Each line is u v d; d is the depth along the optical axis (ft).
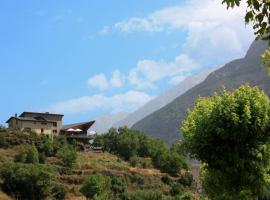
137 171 433.89
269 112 76.74
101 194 346.54
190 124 81.05
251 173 76.18
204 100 82.64
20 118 469.57
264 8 32.01
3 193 327.06
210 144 78.13
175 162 454.81
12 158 393.29
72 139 493.36
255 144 76.13
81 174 396.98
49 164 396.78
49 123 481.46
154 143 501.97
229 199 76.74
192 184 426.92
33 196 333.42
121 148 484.74
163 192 409.49
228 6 32.50
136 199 357.41
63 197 348.18
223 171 77.36
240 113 76.74
